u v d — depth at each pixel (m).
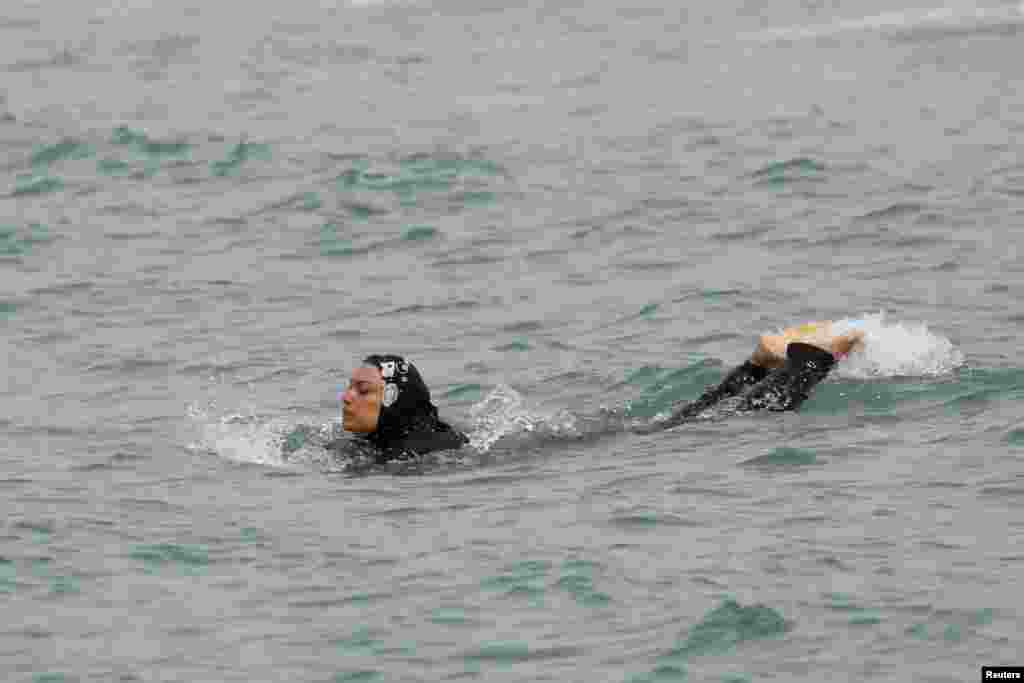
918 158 70.38
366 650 27.12
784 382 39.72
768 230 60.69
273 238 64.62
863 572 29.09
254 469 38.19
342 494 35.81
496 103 91.56
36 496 35.81
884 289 51.62
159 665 26.73
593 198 67.75
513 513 33.66
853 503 32.78
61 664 26.83
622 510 33.28
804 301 51.12
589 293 54.25
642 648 26.64
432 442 38.78
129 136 84.00
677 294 53.00
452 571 30.38
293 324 52.78
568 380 45.22
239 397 45.19
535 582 29.61
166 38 123.88
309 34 123.38
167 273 59.84
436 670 26.30
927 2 117.56
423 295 55.41
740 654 26.28
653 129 81.06
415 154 77.44
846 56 99.81
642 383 44.34
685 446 37.62
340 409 43.84
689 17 121.88
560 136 80.94
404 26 125.69
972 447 35.69
